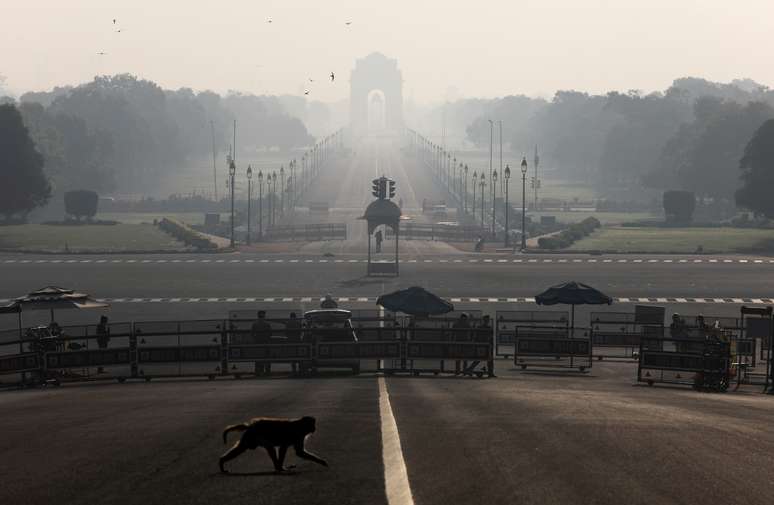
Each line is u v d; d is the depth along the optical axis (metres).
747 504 35.84
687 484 39.34
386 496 35.06
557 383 112.75
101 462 45.50
